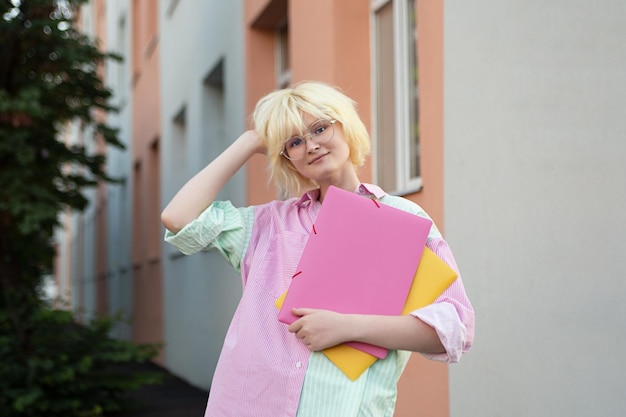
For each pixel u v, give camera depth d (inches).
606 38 98.2
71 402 257.6
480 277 127.9
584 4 102.3
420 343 66.4
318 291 69.0
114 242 648.4
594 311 100.0
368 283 68.5
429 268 68.9
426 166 151.5
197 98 367.6
